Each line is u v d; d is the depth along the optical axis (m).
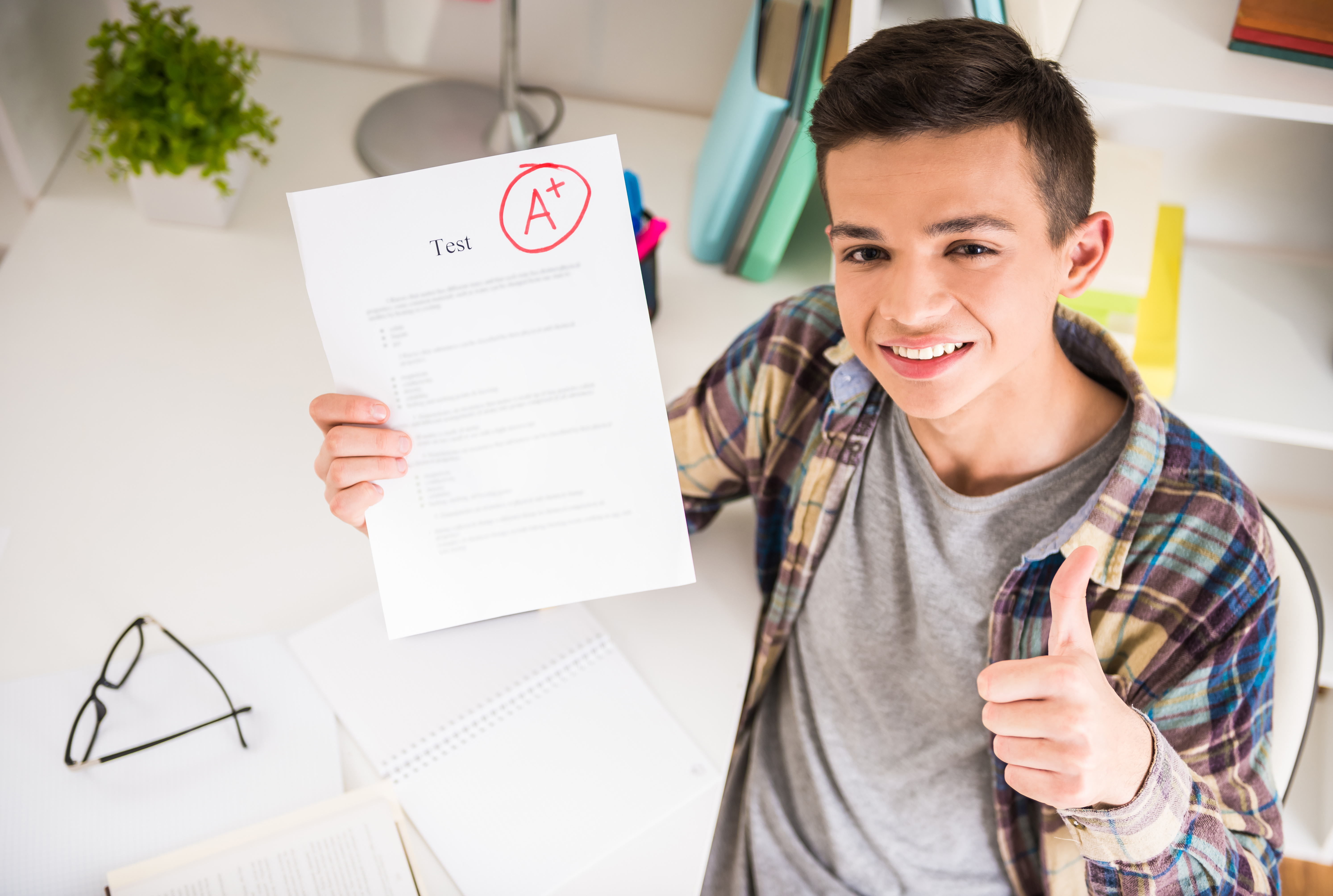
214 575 0.96
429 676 0.88
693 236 1.33
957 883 0.91
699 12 1.40
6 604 0.92
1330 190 1.30
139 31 1.20
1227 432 1.20
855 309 0.74
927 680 0.89
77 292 1.22
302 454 1.08
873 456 0.89
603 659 0.91
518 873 0.77
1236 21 0.96
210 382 1.15
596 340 0.74
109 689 0.85
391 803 0.80
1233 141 1.29
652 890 0.77
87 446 1.07
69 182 1.35
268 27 1.51
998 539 0.82
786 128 1.14
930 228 0.68
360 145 1.40
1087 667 0.64
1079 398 0.80
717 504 1.05
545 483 0.77
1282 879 1.47
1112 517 0.77
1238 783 0.76
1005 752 0.66
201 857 0.75
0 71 1.23
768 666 1.00
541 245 0.72
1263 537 0.77
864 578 0.91
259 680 0.87
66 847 0.75
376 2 1.46
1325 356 1.25
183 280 1.25
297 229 0.71
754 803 0.97
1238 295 1.32
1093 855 0.71
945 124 0.66
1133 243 1.18
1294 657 0.85
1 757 0.80
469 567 0.79
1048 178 0.68
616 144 0.70
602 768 0.83
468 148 1.40
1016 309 0.70
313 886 0.74
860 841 0.92
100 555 0.97
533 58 1.49
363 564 0.98
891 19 0.96
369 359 0.74
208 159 1.22
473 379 0.75
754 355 0.98
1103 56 0.96
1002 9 0.91
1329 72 0.94
